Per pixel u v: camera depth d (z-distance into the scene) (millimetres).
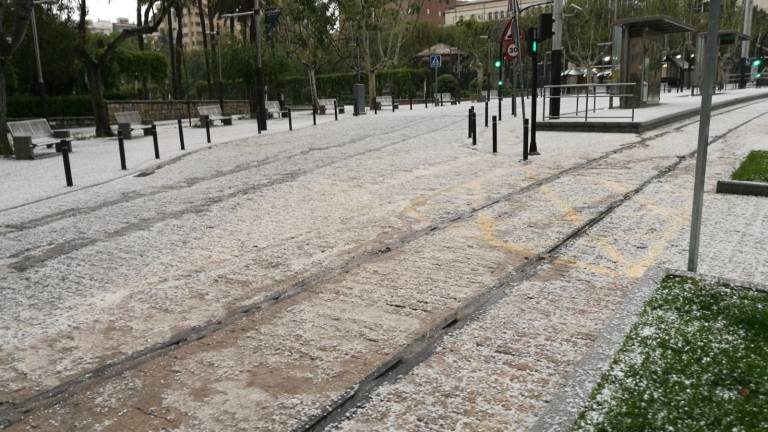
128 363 3857
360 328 4207
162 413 3242
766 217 6641
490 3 113312
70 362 3910
